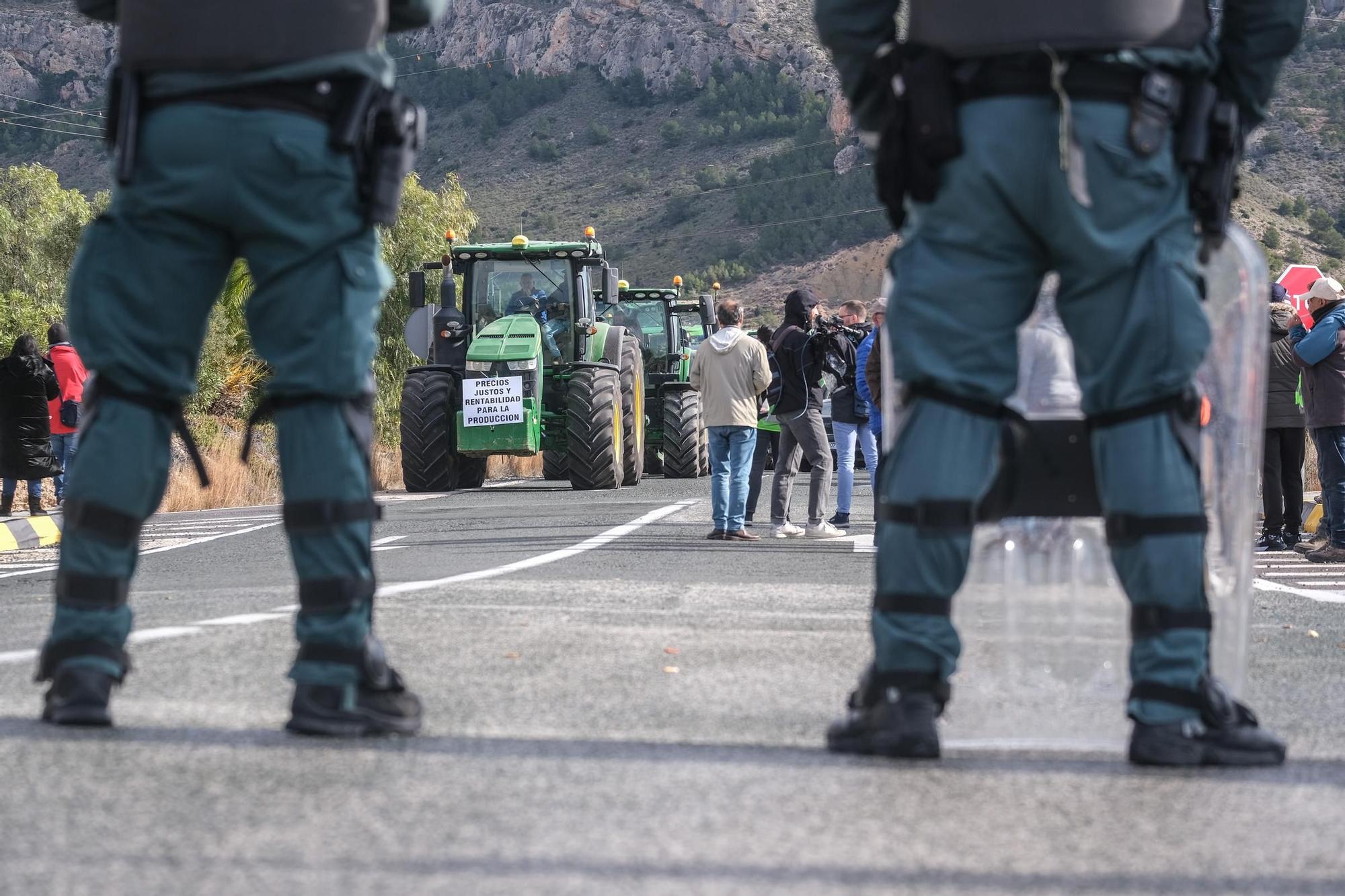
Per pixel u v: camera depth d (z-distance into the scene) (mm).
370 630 8586
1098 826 6758
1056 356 8680
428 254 91000
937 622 8258
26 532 38219
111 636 8539
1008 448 8625
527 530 33469
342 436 8344
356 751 8047
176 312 8375
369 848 6113
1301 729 9703
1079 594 8961
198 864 5820
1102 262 7988
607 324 59219
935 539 8164
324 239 8250
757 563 24516
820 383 32406
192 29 8078
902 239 8508
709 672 11641
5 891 5461
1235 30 8328
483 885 5613
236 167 8070
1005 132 7898
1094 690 8938
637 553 26641
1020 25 7832
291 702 8492
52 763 7523
